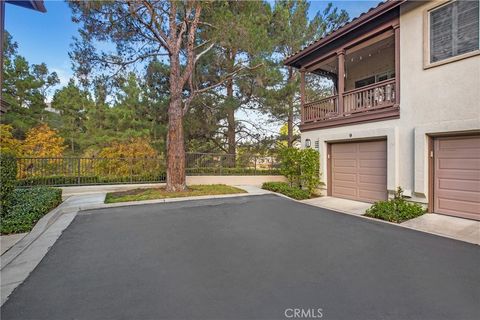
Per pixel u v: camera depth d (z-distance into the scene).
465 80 5.84
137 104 15.03
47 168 9.96
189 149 16.23
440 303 2.62
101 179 10.75
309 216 6.44
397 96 7.20
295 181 10.30
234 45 9.99
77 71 9.80
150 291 2.86
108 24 9.25
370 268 3.43
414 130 6.73
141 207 7.57
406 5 6.99
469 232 5.03
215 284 3.01
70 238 4.73
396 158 7.14
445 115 6.17
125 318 2.40
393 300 2.67
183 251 4.05
